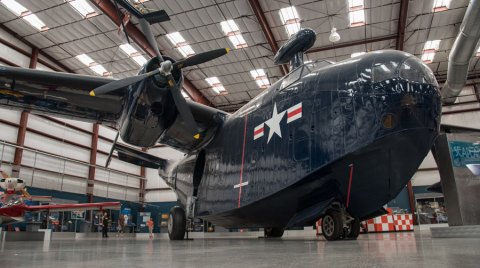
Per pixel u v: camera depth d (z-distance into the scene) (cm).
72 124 2341
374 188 560
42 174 2086
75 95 766
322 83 570
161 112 716
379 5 1692
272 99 673
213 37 1945
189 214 902
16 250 443
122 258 282
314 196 582
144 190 3069
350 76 534
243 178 691
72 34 1934
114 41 1981
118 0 739
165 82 688
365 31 1898
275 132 632
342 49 2077
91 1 1588
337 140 518
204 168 883
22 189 1258
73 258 284
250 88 2556
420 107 477
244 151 712
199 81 2438
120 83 656
